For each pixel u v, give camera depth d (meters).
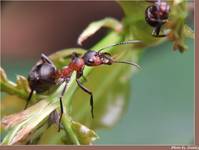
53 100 0.08
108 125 0.09
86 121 0.09
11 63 0.11
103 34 0.12
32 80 0.08
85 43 0.12
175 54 0.10
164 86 0.10
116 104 0.09
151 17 0.08
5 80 0.08
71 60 0.08
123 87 0.09
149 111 0.10
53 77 0.08
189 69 0.10
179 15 0.08
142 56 0.10
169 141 0.10
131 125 0.10
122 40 0.09
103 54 0.08
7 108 0.08
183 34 0.08
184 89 0.10
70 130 0.08
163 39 0.09
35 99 0.08
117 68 0.09
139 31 0.09
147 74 0.10
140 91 0.10
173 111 0.10
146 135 0.10
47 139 0.08
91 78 0.09
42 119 0.08
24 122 0.08
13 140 0.07
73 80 0.08
